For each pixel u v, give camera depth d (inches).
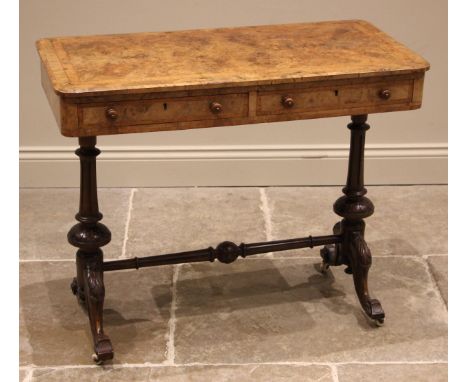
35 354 134.9
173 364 132.9
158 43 136.0
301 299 150.6
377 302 142.6
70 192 189.0
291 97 123.1
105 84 116.0
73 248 166.9
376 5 179.9
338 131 188.9
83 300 145.4
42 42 135.2
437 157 191.9
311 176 192.1
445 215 180.9
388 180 193.9
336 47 135.1
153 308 147.6
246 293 152.3
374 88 126.4
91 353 135.3
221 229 174.2
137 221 176.7
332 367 132.3
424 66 126.2
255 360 133.9
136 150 188.1
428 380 129.3
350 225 147.1
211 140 188.4
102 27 179.3
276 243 145.8
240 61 127.6
